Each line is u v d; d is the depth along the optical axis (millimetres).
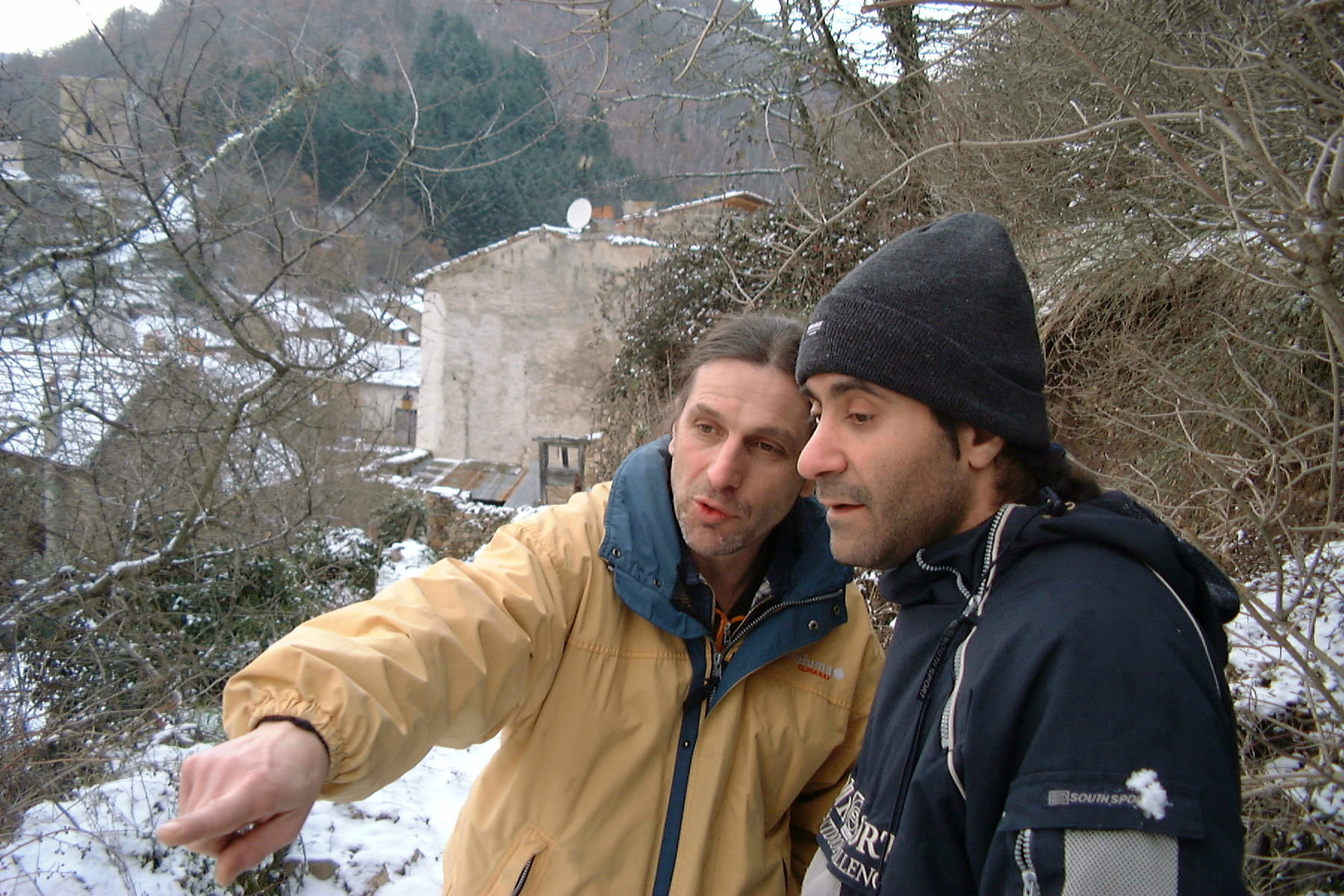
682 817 1403
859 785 1144
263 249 7297
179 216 6754
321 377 7367
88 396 6582
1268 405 2898
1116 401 4582
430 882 3508
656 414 9922
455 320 21594
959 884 937
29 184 6203
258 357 6879
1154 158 3568
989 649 945
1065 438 5105
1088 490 1148
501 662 1267
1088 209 4332
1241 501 2615
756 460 1396
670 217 14492
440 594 1272
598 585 1437
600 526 1505
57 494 6445
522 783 1401
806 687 1519
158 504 6559
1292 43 2543
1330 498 2264
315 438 8172
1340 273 2533
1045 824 792
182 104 6309
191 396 6871
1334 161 1870
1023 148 4551
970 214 1150
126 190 6508
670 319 10375
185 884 3201
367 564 9398
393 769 1088
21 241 6254
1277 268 2172
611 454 11219
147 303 7008
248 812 884
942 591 1081
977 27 4266
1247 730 2803
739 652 1461
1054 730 828
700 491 1398
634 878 1362
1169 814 765
